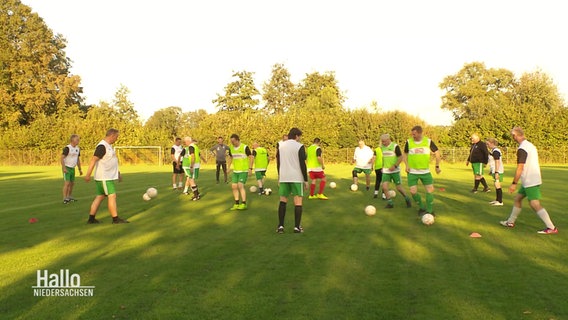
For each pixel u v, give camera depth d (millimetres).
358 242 7250
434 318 4051
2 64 48969
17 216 10164
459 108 68375
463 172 28094
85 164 45750
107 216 10133
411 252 6539
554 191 15000
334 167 37562
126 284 5066
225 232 8164
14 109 49750
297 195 8062
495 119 46656
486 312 4188
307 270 5605
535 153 7871
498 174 11758
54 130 47031
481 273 5449
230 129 45781
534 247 6812
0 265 5891
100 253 6539
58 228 8602
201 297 4625
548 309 4258
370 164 15703
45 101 51500
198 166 15562
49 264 5941
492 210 10812
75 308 4332
